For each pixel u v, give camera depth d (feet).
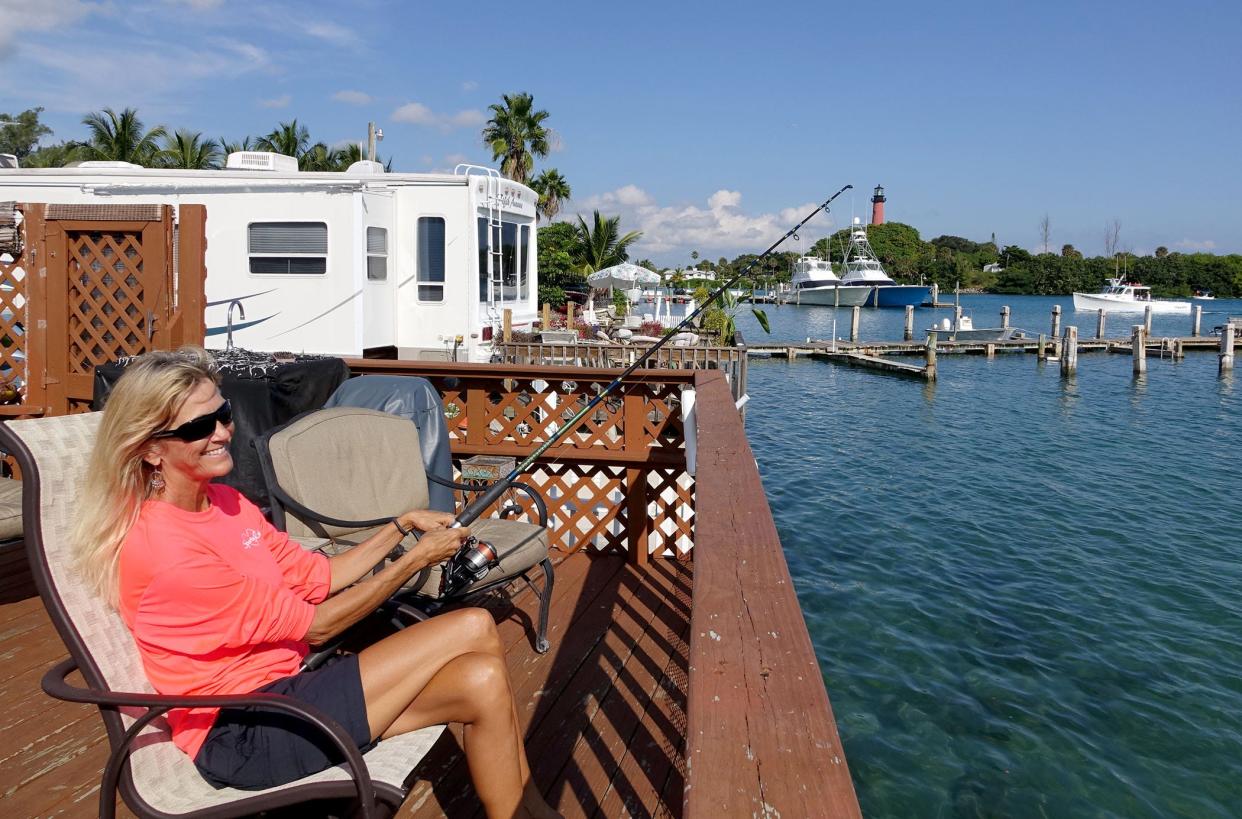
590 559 15.31
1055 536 34.32
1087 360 106.11
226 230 31.07
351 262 30.60
